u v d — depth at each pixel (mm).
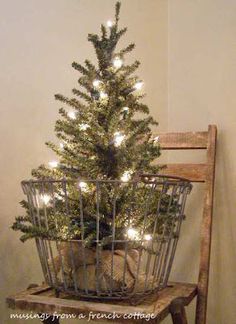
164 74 1258
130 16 1253
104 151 793
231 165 1077
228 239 1073
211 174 1041
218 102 1109
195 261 1132
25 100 1093
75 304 753
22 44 1092
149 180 827
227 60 1098
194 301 1128
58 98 855
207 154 1059
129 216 766
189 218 1149
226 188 1082
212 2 1134
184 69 1183
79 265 792
